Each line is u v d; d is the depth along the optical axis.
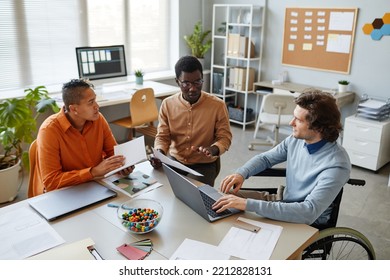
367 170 3.78
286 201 1.77
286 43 4.77
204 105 2.24
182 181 1.47
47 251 1.23
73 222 1.42
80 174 1.74
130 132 4.14
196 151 2.27
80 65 3.74
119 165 1.73
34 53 4.05
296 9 4.56
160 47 5.34
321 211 1.48
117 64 4.05
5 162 3.03
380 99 4.06
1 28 3.76
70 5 4.21
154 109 3.90
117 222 1.42
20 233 1.33
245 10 5.07
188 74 2.10
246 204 1.47
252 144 4.30
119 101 3.67
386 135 3.65
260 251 1.25
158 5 5.14
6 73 3.90
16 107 2.85
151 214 1.40
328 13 4.29
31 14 3.93
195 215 1.48
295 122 1.64
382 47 3.95
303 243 1.31
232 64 5.45
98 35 4.59
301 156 1.71
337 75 4.39
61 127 1.85
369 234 2.61
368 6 3.96
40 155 1.80
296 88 4.48
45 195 1.61
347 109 4.38
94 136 1.99
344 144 3.87
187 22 5.36
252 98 5.30
